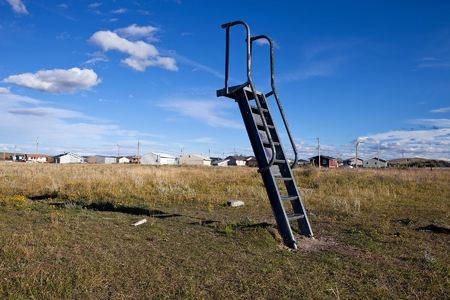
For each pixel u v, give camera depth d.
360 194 14.02
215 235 6.54
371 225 7.86
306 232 6.71
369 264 5.07
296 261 5.17
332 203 10.91
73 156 104.81
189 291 3.93
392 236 6.86
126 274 4.42
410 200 12.77
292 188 6.92
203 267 4.76
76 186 13.96
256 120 6.70
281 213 6.19
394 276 4.62
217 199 11.41
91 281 4.06
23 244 5.43
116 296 3.78
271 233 6.47
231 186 15.52
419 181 19.89
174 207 10.06
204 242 6.03
